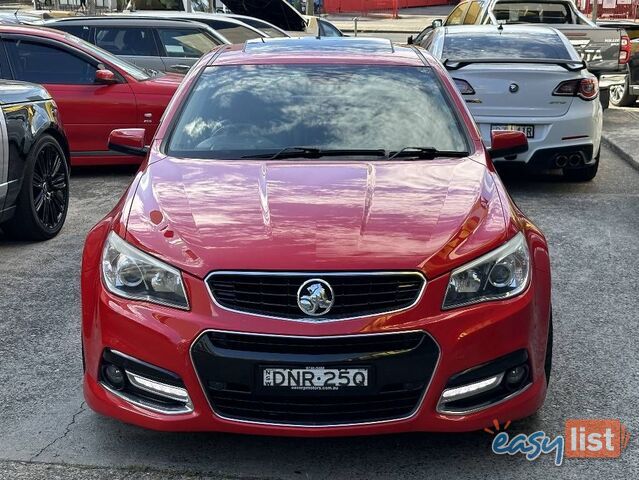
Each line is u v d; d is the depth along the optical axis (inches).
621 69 475.2
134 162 354.6
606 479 128.6
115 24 438.6
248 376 122.2
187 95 181.0
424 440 139.6
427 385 123.3
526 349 129.3
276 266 123.3
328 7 1605.6
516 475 129.5
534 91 302.4
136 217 139.1
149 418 127.3
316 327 121.0
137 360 126.9
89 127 347.3
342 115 173.8
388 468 131.5
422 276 124.0
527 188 329.4
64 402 153.6
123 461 133.6
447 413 125.1
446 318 123.4
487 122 304.3
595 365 167.5
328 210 137.7
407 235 130.3
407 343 122.9
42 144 251.9
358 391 122.3
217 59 194.5
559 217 283.4
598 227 270.8
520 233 138.3
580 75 304.8
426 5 1768.0
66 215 279.4
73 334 185.5
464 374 124.4
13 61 344.5
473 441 139.3
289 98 178.1
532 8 522.6
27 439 140.3
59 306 202.5
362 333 121.0
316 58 191.9
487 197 145.3
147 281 128.4
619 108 556.1
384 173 153.9
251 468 131.6
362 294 123.4
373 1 1635.1
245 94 179.2
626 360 170.1
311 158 163.0
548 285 138.4
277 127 170.9
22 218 248.7
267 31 550.3
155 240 131.6
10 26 350.6
